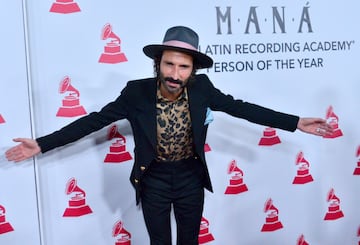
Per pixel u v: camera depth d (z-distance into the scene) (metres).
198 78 1.17
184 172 1.18
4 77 1.28
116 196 1.44
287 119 1.19
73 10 1.31
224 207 1.53
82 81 1.34
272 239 1.59
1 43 1.27
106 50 1.34
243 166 1.52
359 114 1.59
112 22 1.33
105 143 1.40
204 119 1.12
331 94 1.55
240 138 1.50
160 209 1.21
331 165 1.60
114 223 1.45
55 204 1.39
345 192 1.64
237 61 1.44
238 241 1.56
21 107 1.31
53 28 1.30
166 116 1.10
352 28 1.53
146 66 1.37
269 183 1.55
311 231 1.63
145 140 1.11
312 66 1.51
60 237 1.41
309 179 1.59
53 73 1.32
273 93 1.49
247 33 1.44
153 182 1.19
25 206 1.37
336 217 1.64
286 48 1.48
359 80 1.57
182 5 1.37
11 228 1.37
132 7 1.34
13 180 1.35
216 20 1.40
